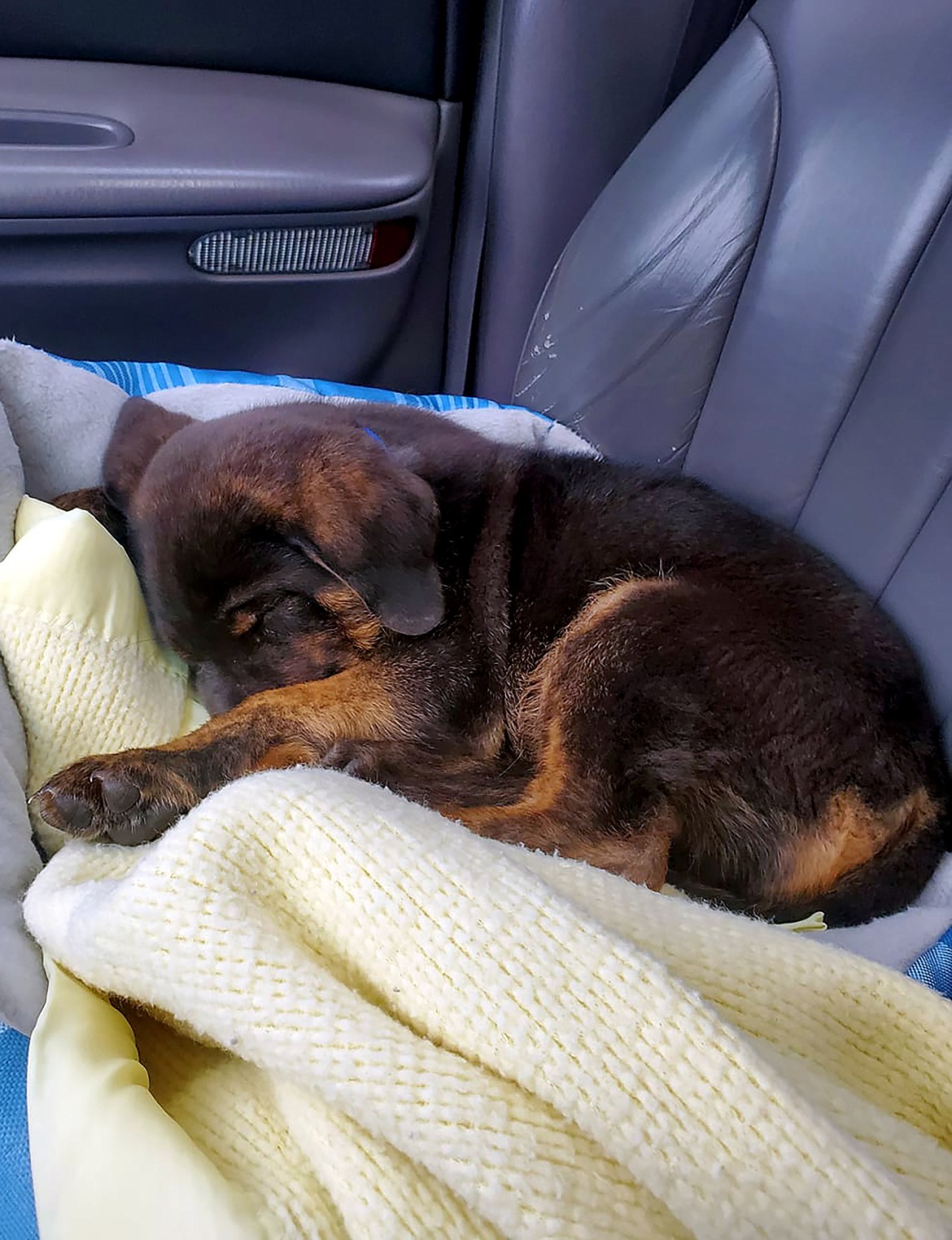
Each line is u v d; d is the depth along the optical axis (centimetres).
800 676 43
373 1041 26
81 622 41
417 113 63
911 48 45
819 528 51
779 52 50
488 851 31
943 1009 30
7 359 50
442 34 61
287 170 58
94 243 57
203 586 43
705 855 44
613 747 44
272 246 60
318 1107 27
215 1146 27
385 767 44
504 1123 25
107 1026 30
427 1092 25
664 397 58
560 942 28
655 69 58
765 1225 24
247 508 43
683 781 43
